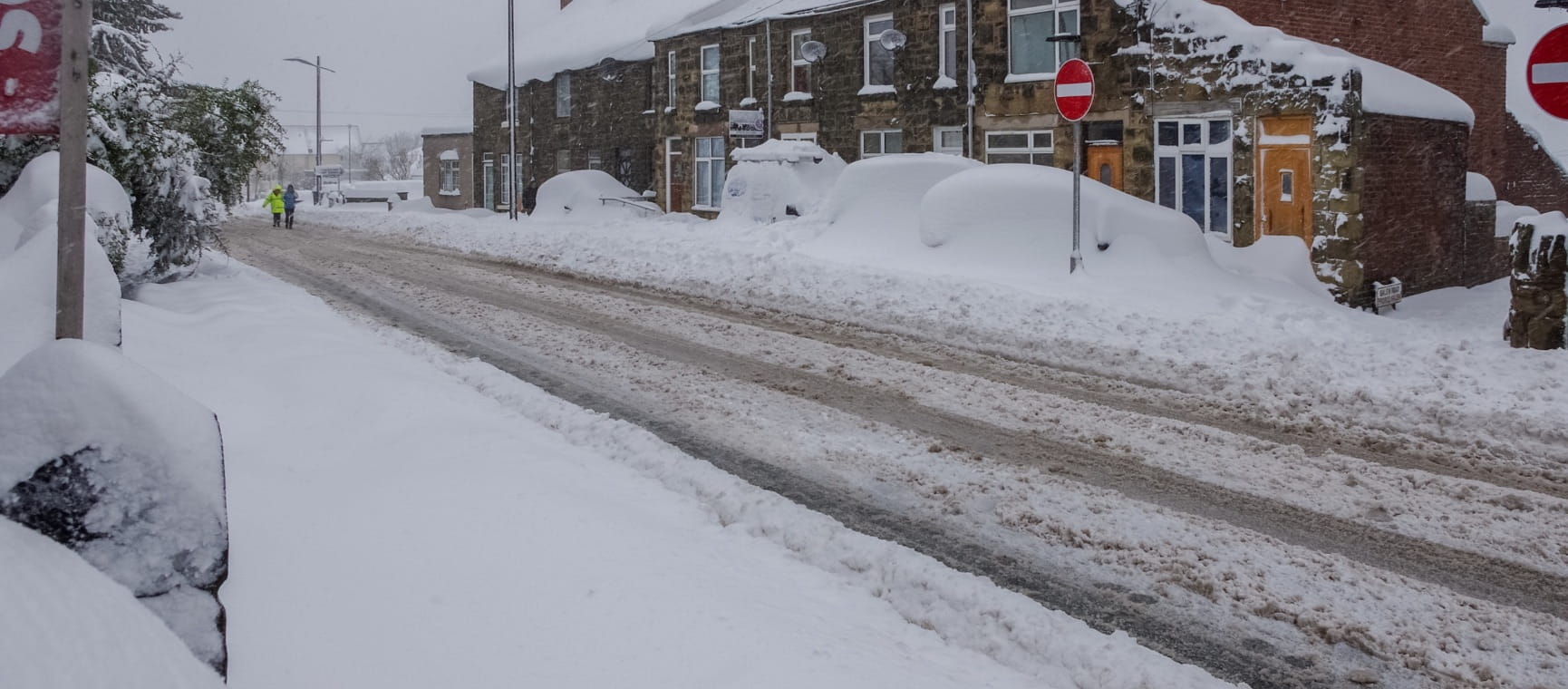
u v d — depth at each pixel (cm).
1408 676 461
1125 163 2141
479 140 5128
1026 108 2372
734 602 491
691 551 554
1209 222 2005
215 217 1650
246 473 637
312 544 526
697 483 689
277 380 918
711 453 788
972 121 2511
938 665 448
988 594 532
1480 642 490
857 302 1502
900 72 2723
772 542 592
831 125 2978
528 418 848
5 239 1009
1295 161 1838
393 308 1507
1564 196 2694
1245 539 614
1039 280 1579
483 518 581
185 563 339
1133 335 1227
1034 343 1214
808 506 676
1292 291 1577
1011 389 1001
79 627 255
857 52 2877
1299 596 538
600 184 3831
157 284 1569
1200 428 858
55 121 443
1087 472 742
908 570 557
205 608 338
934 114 2639
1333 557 588
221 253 2347
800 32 3106
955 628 497
